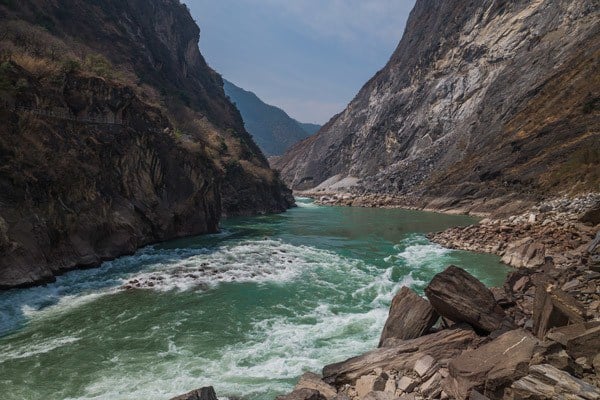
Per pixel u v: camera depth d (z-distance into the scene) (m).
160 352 12.51
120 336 13.71
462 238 34.25
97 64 40.06
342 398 8.62
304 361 11.94
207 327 14.64
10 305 16.19
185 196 36.59
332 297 18.42
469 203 62.34
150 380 10.76
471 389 8.19
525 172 55.78
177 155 36.72
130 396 9.94
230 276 21.77
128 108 32.59
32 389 10.27
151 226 31.52
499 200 56.41
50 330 14.10
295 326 14.81
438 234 37.75
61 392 10.15
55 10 54.34
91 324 14.73
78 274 21.39
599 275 14.58
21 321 14.88
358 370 10.34
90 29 59.00
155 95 57.88
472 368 8.56
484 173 63.00
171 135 38.62
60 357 12.06
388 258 27.42
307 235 38.69
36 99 25.28
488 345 9.19
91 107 29.52
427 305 12.28
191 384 10.54
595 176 41.25
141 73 62.88
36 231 19.86
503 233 33.34
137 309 16.42
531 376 7.49
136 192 31.02
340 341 13.43
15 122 22.48
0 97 22.39
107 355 12.25
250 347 12.95
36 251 19.34
